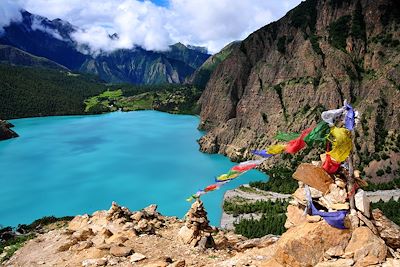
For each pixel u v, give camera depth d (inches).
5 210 5251.0
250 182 6318.9
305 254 796.6
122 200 5659.5
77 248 1509.6
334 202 831.1
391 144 7377.0
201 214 1555.1
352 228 794.8
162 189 6146.7
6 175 6766.7
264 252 1043.9
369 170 7076.8
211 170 7367.1
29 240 1971.0
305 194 872.9
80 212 5221.5
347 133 797.9
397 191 5964.6
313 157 7244.1
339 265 753.6
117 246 1381.6
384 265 744.3
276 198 5467.5
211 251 1428.4
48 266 1416.1
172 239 1567.4
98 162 7618.1
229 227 4439.0
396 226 920.9
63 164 7445.9
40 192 5935.0
